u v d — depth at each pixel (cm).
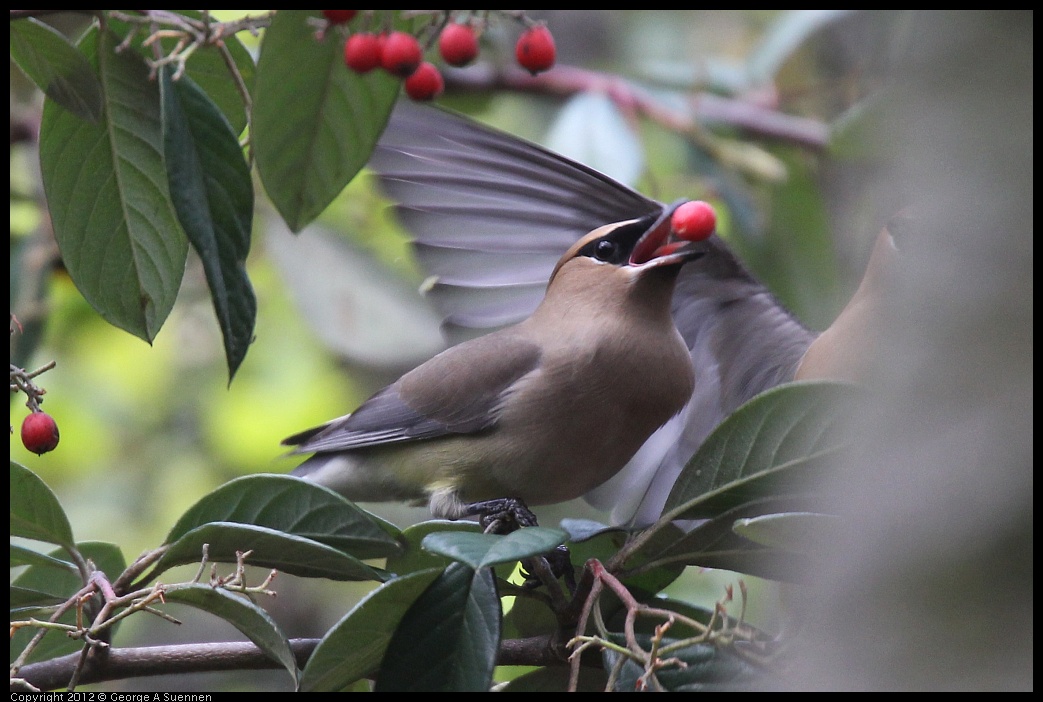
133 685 1023
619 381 754
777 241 1160
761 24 1434
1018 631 259
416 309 1126
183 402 1277
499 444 776
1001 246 274
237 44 609
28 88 1139
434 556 588
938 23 296
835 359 700
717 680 513
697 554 566
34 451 573
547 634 624
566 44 1433
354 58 550
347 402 1266
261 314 1253
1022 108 280
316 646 546
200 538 535
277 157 580
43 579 636
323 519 566
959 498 265
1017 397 265
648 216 780
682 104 1189
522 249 816
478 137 773
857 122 869
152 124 581
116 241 595
